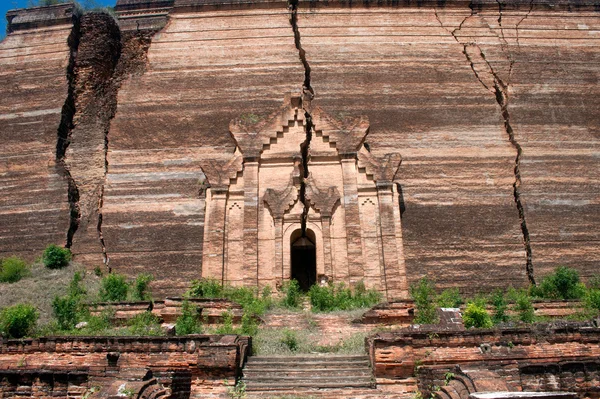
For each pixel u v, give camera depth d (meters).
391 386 10.61
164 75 29.08
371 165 23.09
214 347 10.80
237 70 28.98
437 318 15.20
